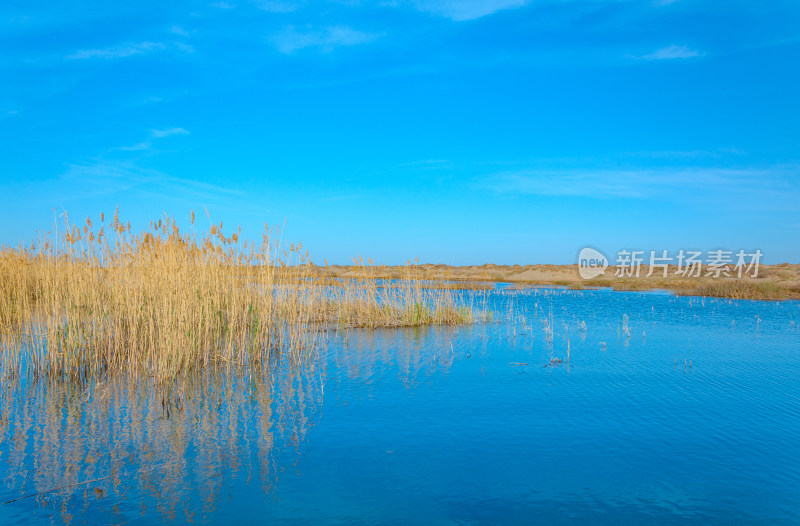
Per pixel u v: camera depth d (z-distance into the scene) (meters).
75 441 8.21
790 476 7.23
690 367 13.68
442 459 7.70
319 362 14.05
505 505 6.39
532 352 15.69
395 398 10.70
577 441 8.45
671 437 8.65
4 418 9.23
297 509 6.21
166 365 11.57
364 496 6.56
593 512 6.24
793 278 52.34
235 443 8.22
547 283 58.28
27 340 12.12
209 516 6.04
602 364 14.04
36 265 13.98
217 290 14.94
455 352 15.62
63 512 6.10
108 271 14.29
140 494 6.55
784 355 15.43
